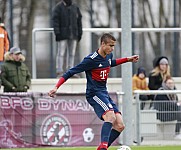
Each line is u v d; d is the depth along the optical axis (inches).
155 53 2102.6
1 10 2411.4
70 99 1632.6
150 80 1827.0
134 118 1670.8
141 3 2888.8
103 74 1241.4
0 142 1600.6
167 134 1684.3
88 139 1638.8
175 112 1688.0
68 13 1888.5
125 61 1273.4
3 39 1822.1
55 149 1549.0
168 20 2719.0
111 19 2588.6
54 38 2066.9
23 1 2559.1
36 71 2039.9
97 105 1236.5
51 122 1622.8
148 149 1533.0
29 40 2297.0
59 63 1916.8
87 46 2011.6
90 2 2452.0
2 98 1603.1
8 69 1688.0
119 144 1642.5
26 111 1612.9
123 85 1641.2
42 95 1619.1
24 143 1611.7
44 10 2598.4
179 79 1993.1
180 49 2084.2
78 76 1988.2
